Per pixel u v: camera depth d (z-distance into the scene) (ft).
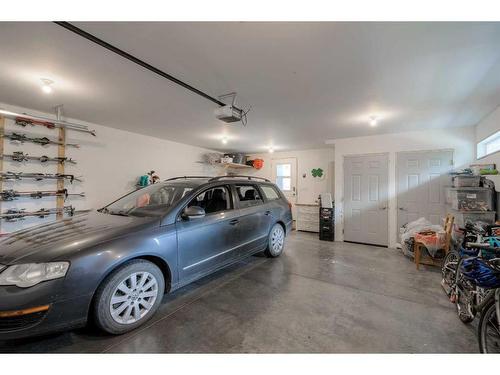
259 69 7.42
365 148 17.03
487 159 11.87
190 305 7.50
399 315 7.06
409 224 14.35
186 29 5.51
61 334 5.85
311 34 5.66
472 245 6.43
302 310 7.27
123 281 6.01
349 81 8.18
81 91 9.26
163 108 11.28
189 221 7.83
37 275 4.88
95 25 5.36
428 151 14.99
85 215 8.04
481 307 5.51
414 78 7.89
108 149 14.98
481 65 7.01
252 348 5.51
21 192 11.36
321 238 18.22
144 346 5.52
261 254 13.50
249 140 18.80
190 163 21.25
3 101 10.43
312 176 23.03
